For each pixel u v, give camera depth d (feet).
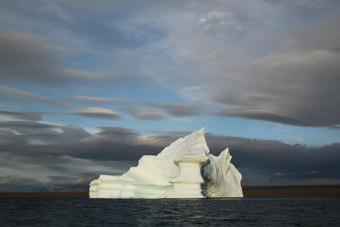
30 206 257.14
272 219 158.10
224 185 367.04
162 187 304.71
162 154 349.41
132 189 305.53
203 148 299.58
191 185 281.95
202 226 132.26
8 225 136.67
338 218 165.07
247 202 299.17
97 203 270.05
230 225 135.54
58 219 158.40
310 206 260.83
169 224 138.62
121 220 152.87
